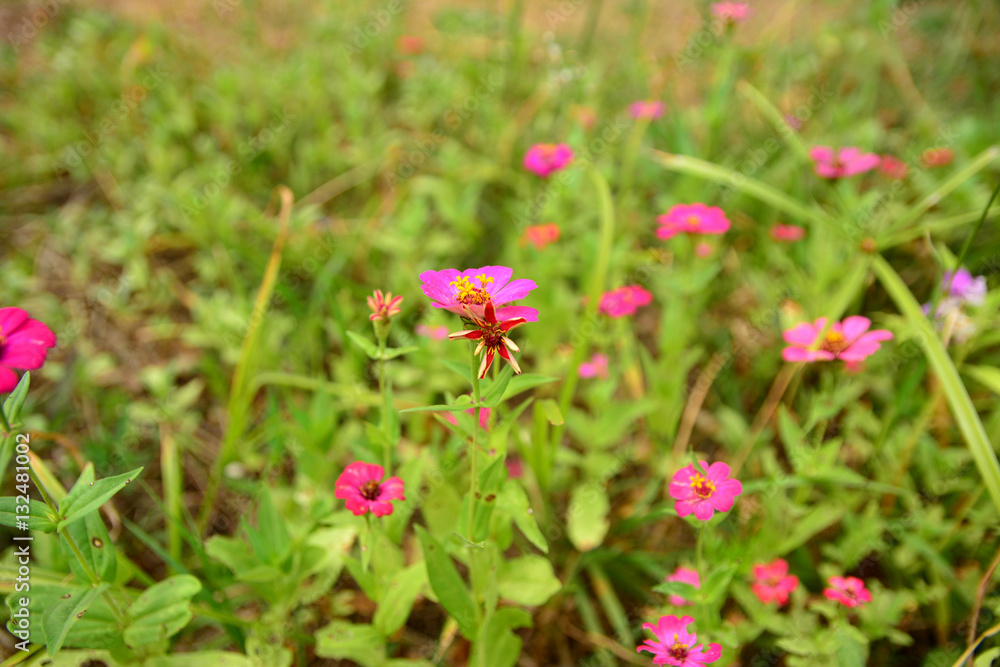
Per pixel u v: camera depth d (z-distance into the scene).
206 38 1.22
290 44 1.19
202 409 0.77
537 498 0.69
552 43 0.99
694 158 0.82
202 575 0.63
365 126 1.04
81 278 0.85
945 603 0.60
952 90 1.07
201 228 0.84
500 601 0.63
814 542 0.66
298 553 0.57
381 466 0.55
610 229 0.68
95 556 0.52
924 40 1.16
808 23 1.18
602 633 0.63
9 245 0.88
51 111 1.01
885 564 0.64
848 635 0.54
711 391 0.77
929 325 0.63
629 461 0.73
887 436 0.67
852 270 0.74
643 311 0.85
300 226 0.82
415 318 0.80
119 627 0.52
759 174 0.89
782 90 1.05
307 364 0.78
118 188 0.93
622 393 0.78
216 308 0.78
